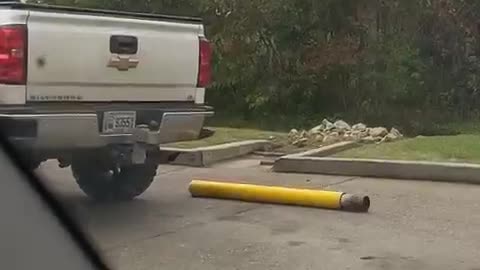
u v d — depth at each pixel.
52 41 10.10
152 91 10.89
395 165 12.56
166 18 11.01
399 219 10.66
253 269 9.34
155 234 10.20
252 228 10.40
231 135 16.14
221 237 10.13
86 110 10.30
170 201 11.48
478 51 20.67
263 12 19.45
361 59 19.27
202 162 13.73
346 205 10.93
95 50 10.40
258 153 14.83
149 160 11.38
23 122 9.91
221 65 19.80
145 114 10.80
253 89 19.80
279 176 12.83
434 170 12.38
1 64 9.89
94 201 11.44
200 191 11.62
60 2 19.88
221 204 11.33
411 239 10.05
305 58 19.55
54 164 13.21
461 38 20.45
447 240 10.02
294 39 19.73
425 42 20.39
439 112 19.92
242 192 11.40
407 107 19.78
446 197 11.52
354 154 13.57
